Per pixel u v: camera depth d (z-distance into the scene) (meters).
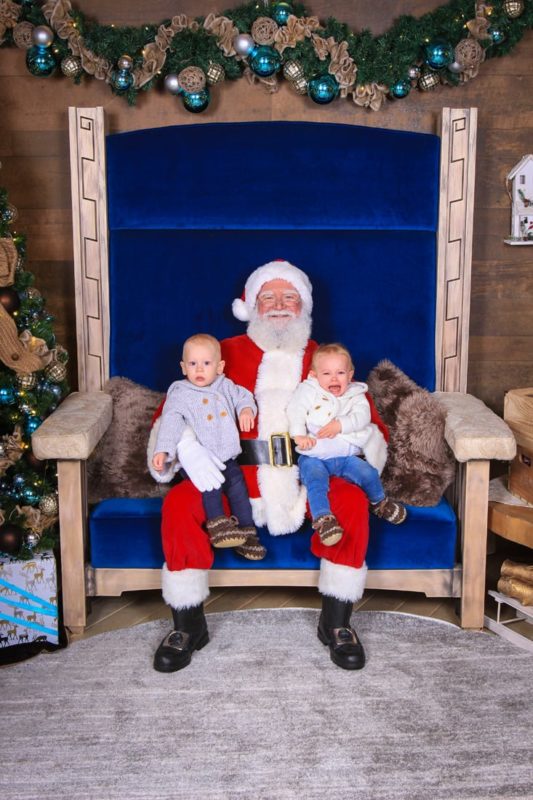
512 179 3.23
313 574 2.62
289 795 1.88
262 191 2.97
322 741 2.07
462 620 2.63
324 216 2.98
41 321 2.66
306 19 2.96
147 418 2.80
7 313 2.52
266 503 2.56
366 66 3.00
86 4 3.09
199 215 2.98
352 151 2.96
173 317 2.99
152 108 3.16
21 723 2.15
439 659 2.45
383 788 1.90
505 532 2.64
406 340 3.01
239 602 2.82
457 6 3.00
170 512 2.43
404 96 3.10
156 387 2.99
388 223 2.99
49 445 2.44
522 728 2.12
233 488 2.54
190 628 2.46
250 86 3.15
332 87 3.03
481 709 2.20
